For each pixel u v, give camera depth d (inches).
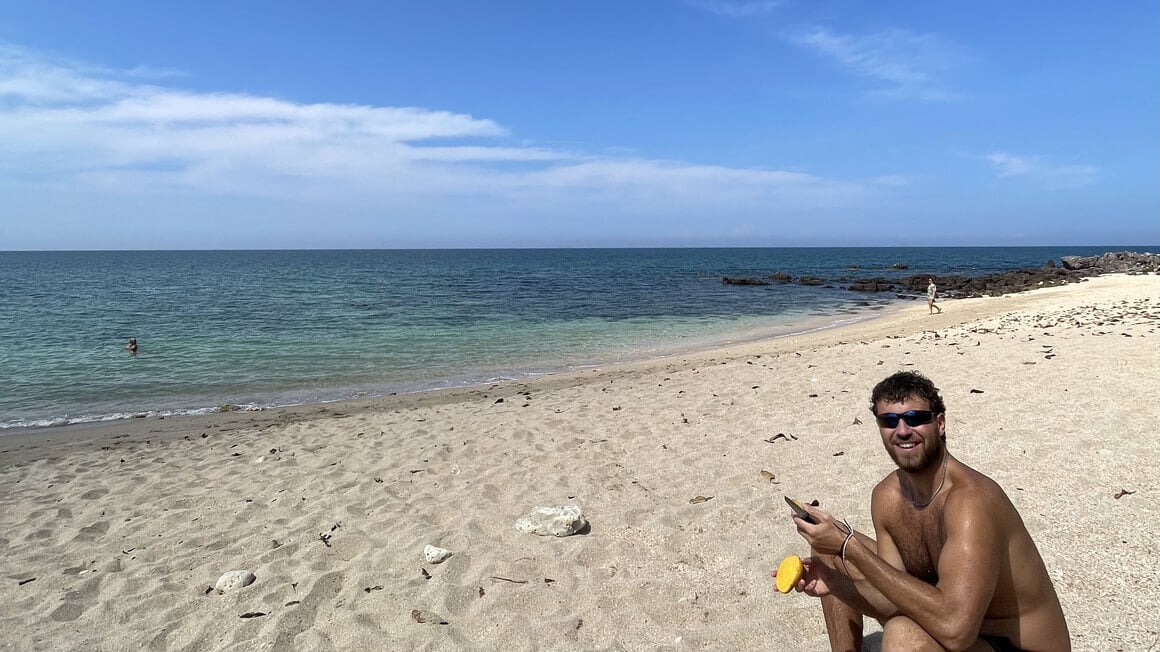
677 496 224.7
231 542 212.7
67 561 205.8
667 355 671.1
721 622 146.3
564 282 2081.7
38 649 152.9
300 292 1656.0
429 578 176.1
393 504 237.0
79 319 1038.4
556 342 781.3
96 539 224.4
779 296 1485.0
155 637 155.1
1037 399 290.2
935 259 4370.1
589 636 144.2
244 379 577.3
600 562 180.2
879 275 2381.9
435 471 275.4
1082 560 153.5
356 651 144.4
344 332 869.2
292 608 163.8
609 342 779.4
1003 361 386.6
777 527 193.0
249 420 426.6
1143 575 144.3
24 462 340.2
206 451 340.5
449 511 225.3
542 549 188.2
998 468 215.8
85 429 422.0
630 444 293.7
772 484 228.2
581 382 509.0
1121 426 239.8
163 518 238.4
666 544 187.6
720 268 3198.8
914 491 104.1
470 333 861.2
